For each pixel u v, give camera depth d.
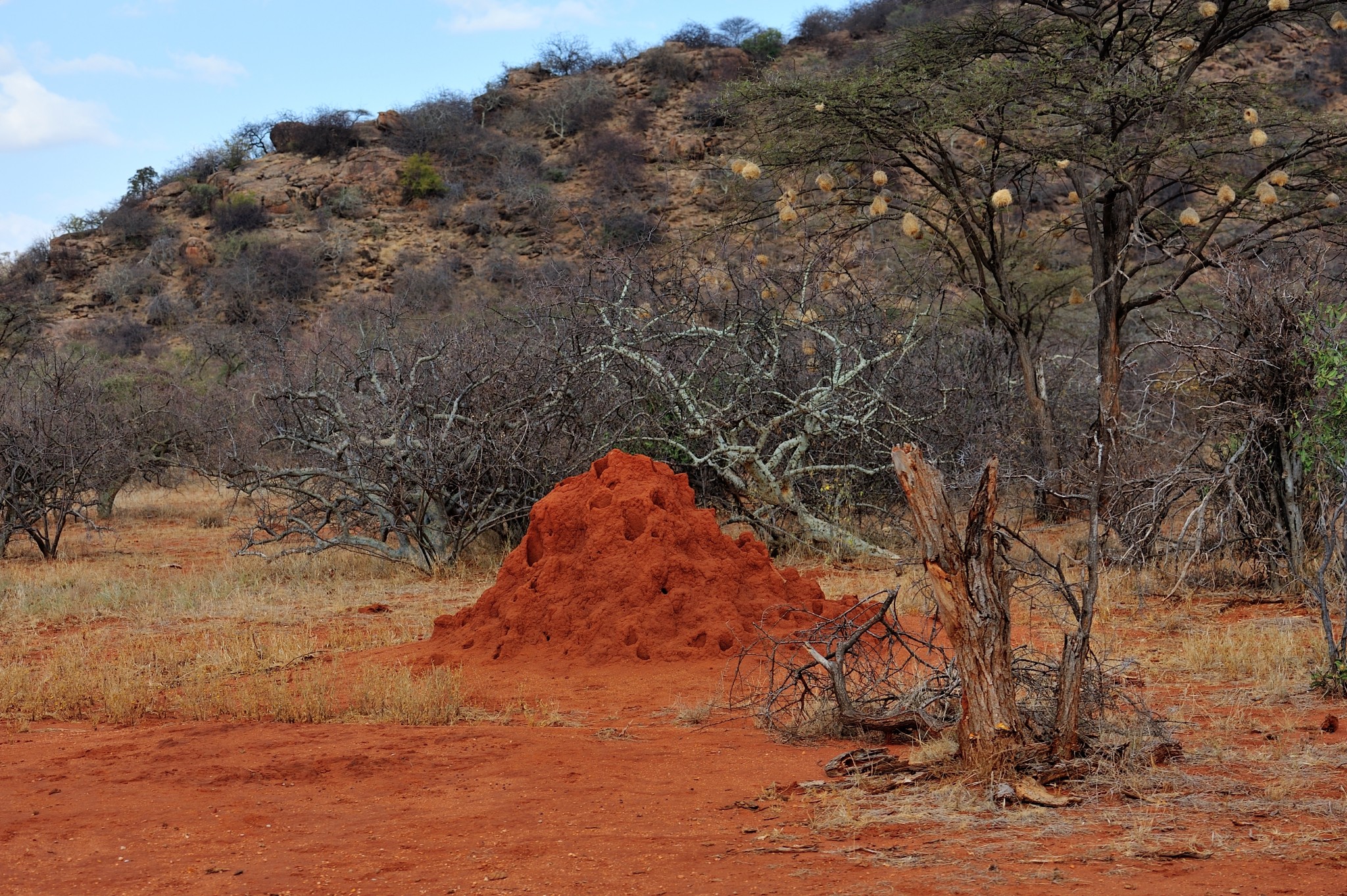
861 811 5.00
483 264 59.06
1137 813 4.86
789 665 7.28
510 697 8.22
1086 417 20.95
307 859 4.60
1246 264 12.16
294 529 16.62
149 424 27.41
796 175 20.00
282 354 20.27
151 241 67.31
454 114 74.31
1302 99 44.66
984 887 3.93
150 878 4.40
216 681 8.92
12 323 43.41
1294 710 7.03
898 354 17.33
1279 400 11.61
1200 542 11.69
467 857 4.54
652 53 77.31
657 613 9.34
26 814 5.34
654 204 58.38
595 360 16.12
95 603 13.41
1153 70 18.20
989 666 5.45
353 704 7.96
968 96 17.11
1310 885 3.84
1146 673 8.37
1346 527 7.89
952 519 5.46
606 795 5.51
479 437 15.06
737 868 4.27
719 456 16.20
